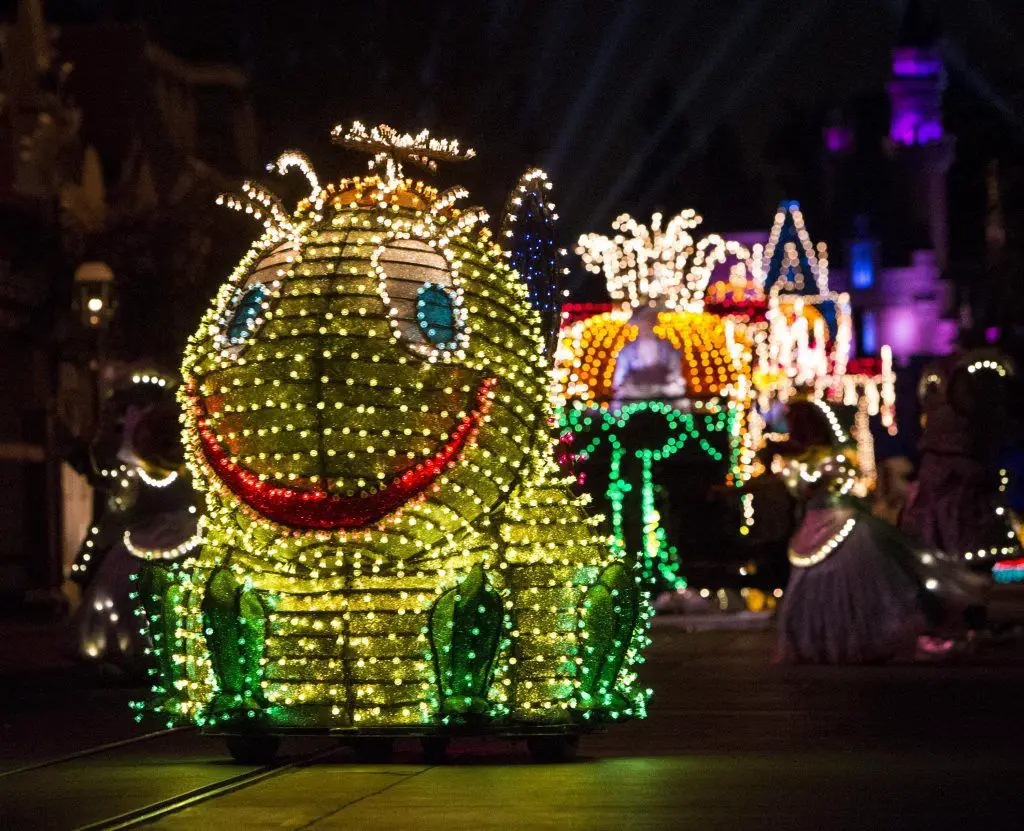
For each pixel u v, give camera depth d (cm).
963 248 8288
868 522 2253
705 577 3356
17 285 3941
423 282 1278
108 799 1098
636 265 3516
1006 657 2306
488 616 1212
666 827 960
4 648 2742
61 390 3962
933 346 8300
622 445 3425
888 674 2061
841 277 8400
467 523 1255
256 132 4959
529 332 1327
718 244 3538
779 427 3562
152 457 2023
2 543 3956
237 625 1240
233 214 4653
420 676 1235
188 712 1305
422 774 1190
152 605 1334
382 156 1352
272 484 1246
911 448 6775
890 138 8462
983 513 2441
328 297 1263
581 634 1269
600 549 1310
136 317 4184
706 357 3428
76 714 1675
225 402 1269
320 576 1245
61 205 4041
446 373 1254
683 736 1418
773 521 3284
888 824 970
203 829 968
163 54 4812
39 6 4097
